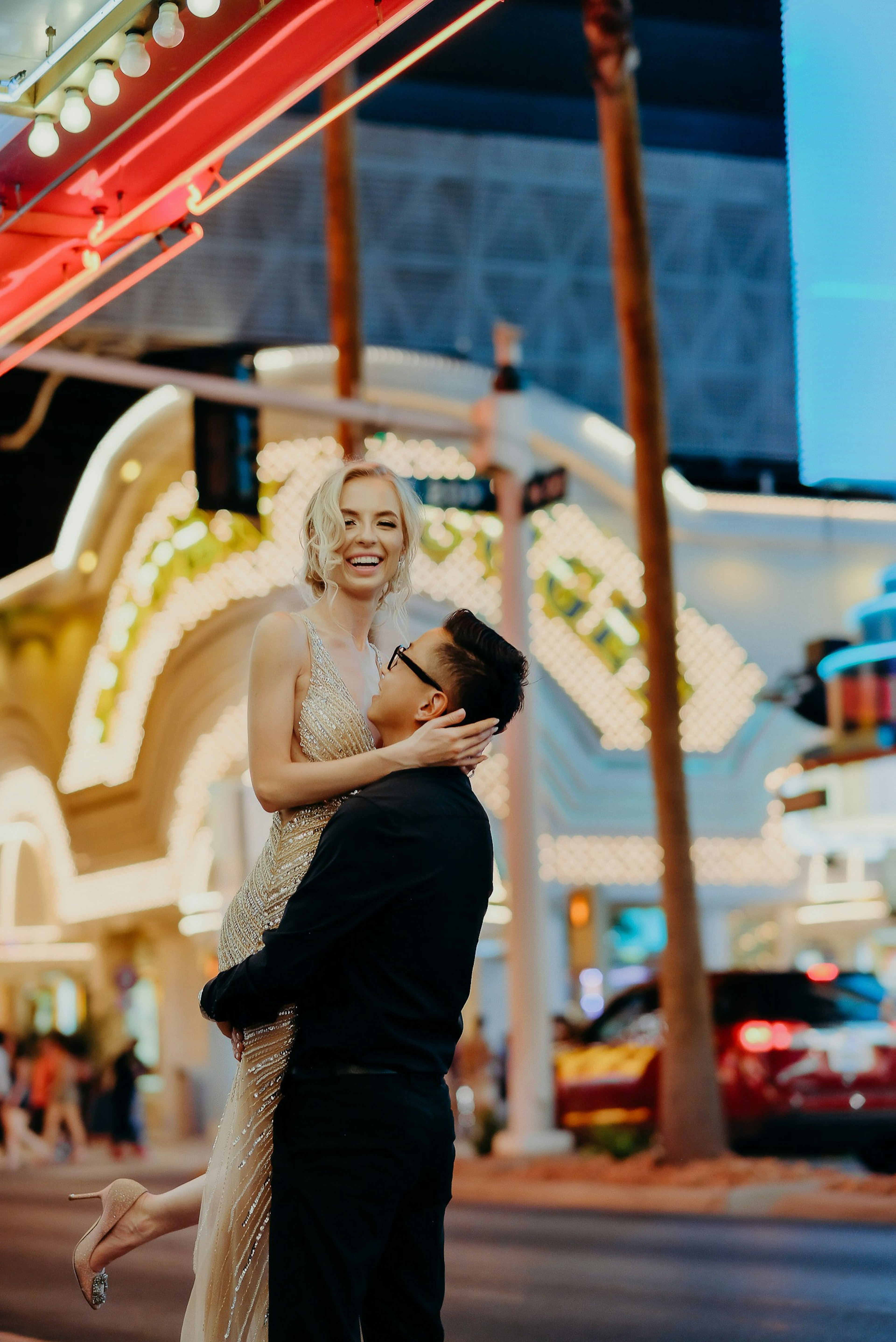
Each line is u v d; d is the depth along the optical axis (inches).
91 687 1199.6
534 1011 703.1
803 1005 605.9
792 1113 584.7
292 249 1728.6
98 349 1608.0
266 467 1048.8
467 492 717.3
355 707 143.7
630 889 1131.9
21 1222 550.6
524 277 1824.6
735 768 1164.5
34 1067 1030.4
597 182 1854.1
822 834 1017.5
